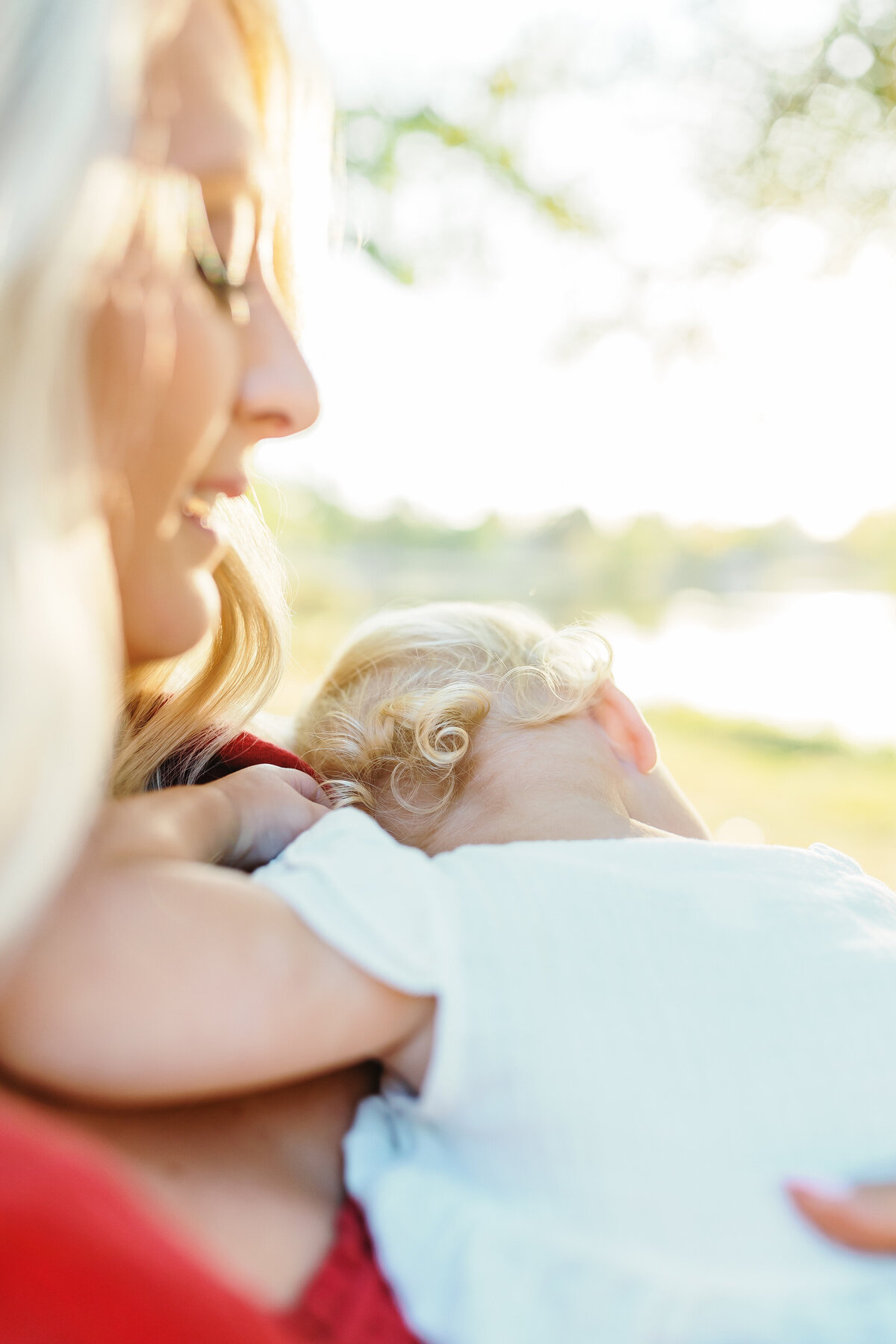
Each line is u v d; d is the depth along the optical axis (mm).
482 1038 755
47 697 565
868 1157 772
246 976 694
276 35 915
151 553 736
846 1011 826
